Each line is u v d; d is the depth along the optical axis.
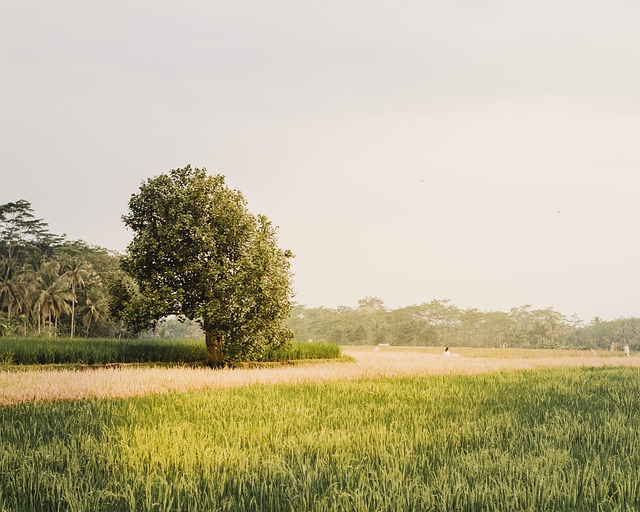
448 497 6.65
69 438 10.14
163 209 32.41
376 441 9.88
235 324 31.41
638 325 159.62
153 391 17.84
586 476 7.52
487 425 11.26
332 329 159.62
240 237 33.25
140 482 7.29
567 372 28.03
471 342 165.88
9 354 30.59
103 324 90.06
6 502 6.52
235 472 7.89
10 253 98.31
